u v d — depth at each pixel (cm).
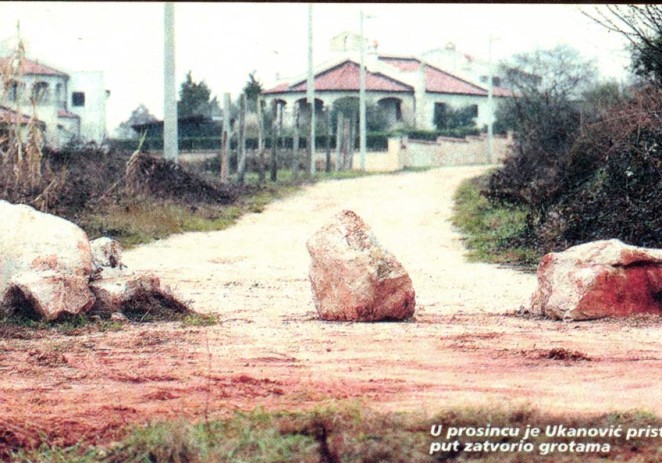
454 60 11781
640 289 1666
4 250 1686
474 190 4462
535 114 4334
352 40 10262
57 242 1692
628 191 2517
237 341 1452
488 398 1028
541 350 1329
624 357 1299
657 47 2608
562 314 1655
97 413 1010
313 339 1463
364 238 1684
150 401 1062
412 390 1092
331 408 910
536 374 1185
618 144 2586
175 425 880
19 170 3053
